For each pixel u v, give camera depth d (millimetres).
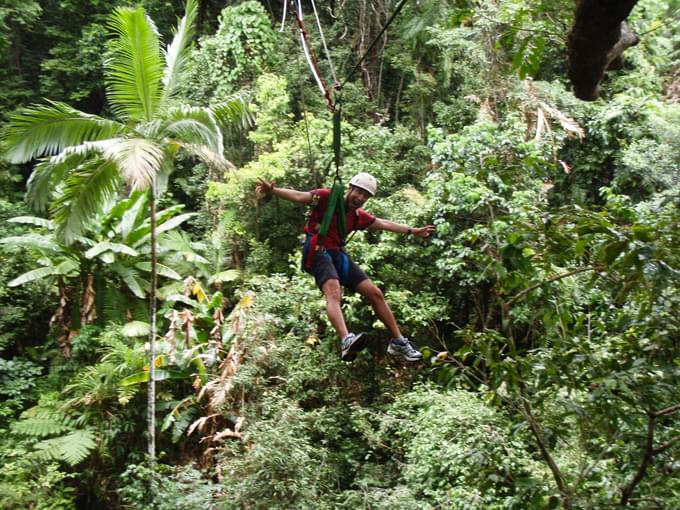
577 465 6734
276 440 10031
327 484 10836
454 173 11680
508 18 6430
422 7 17000
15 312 15125
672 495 4367
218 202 17125
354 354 4504
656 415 4016
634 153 13781
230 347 13133
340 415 12672
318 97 17750
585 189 15336
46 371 15672
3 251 15586
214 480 12461
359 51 18062
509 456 6785
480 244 11719
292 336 12656
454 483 9445
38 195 10844
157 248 15680
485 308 14094
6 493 11391
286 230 16078
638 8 14891
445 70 15969
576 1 3881
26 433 12867
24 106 20516
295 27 18625
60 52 20500
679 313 4121
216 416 12594
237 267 16469
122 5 20688
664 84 16844
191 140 11117
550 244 4398
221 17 18484
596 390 4062
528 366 4531
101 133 11156
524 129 13156
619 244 3809
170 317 12984
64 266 14664
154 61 10695
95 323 15023
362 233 13430
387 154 15898
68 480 13430
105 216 15008
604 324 4727
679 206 4137
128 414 13758
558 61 15969
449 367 4816
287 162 15109
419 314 12898
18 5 19125
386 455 12406
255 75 17422
